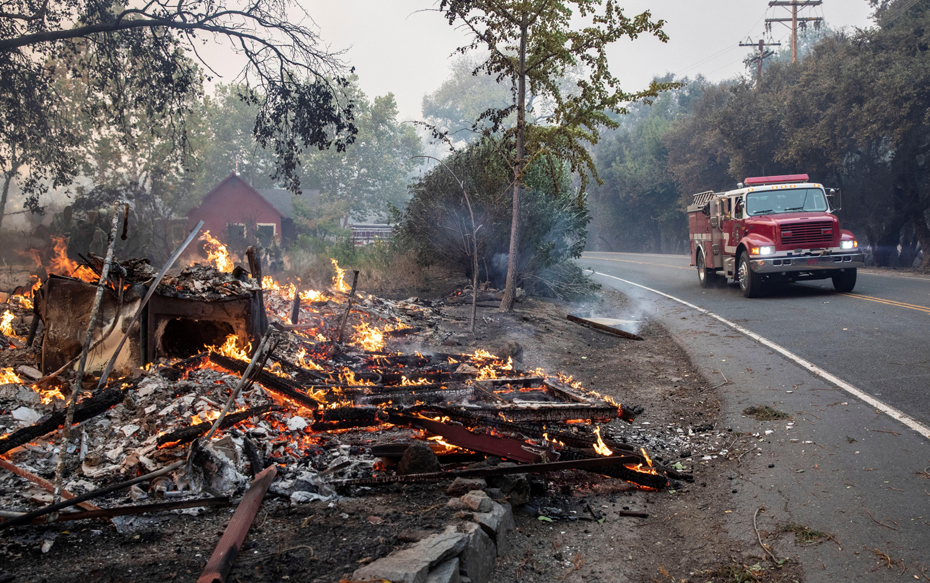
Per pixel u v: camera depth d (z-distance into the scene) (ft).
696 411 22.97
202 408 16.63
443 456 16.15
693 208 66.44
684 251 151.94
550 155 46.47
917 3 71.97
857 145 76.23
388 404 18.62
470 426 17.30
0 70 58.13
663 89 42.52
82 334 20.39
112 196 87.61
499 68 45.68
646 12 41.39
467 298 47.78
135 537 11.10
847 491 14.70
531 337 35.99
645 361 31.94
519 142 45.24
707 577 11.80
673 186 148.15
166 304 21.12
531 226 49.19
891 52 72.33
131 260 21.62
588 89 44.21
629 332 39.73
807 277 48.91
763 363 28.25
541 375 24.97
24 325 26.89
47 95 63.16
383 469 15.66
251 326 22.52
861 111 71.05
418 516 12.21
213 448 13.93
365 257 62.28
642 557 12.69
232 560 10.20
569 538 13.47
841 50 78.59
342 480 14.10
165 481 13.16
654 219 155.53
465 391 20.01
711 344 33.76
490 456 16.25
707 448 19.08
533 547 12.92
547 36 42.93
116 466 14.15
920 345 28.48
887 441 17.53
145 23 54.65
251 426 16.40
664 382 27.63
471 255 50.03
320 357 25.22
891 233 79.30
